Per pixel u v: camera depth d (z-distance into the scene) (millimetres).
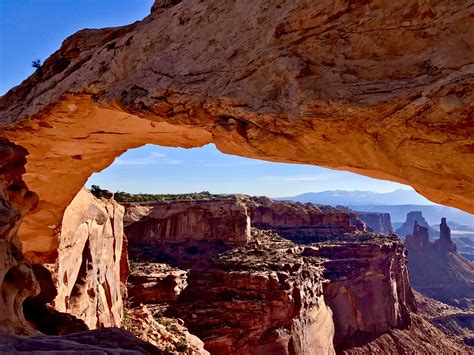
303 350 36750
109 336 6305
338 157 6871
